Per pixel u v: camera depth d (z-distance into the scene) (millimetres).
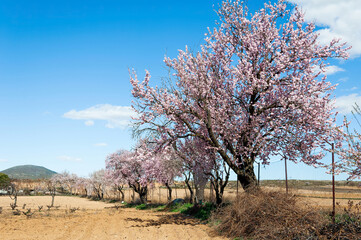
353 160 9531
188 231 13961
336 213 11945
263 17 17922
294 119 16750
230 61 18344
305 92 16641
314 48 17422
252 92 16562
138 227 15453
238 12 18562
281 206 11781
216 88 17969
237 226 12273
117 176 44312
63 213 23750
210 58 18250
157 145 17672
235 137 17109
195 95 16797
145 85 16734
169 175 29469
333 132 15703
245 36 18062
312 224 10297
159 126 16938
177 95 17250
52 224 16328
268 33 17469
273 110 17406
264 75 16656
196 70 16984
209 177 21125
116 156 43531
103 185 62344
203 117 17688
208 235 12852
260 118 16984
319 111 16312
